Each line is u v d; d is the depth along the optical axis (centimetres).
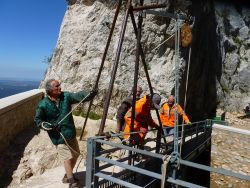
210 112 2333
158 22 1738
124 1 1706
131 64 1673
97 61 1691
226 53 2520
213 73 2339
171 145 792
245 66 2512
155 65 1739
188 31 578
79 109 1555
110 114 1586
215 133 1289
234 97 2447
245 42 2578
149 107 707
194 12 1953
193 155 1131
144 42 1733
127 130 711
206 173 1511
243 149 1227
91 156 495
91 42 1736
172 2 1781
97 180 507
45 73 1959
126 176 583
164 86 1700
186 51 1828
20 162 777
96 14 1781
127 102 706
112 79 539
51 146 885
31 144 891
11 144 883
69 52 1777
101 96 1617
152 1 1730
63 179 668
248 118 2353
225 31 2520
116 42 1691
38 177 712
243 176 367
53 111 570
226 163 1261
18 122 970
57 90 572
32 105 1148
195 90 2075
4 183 684
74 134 589
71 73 1733
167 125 1060
